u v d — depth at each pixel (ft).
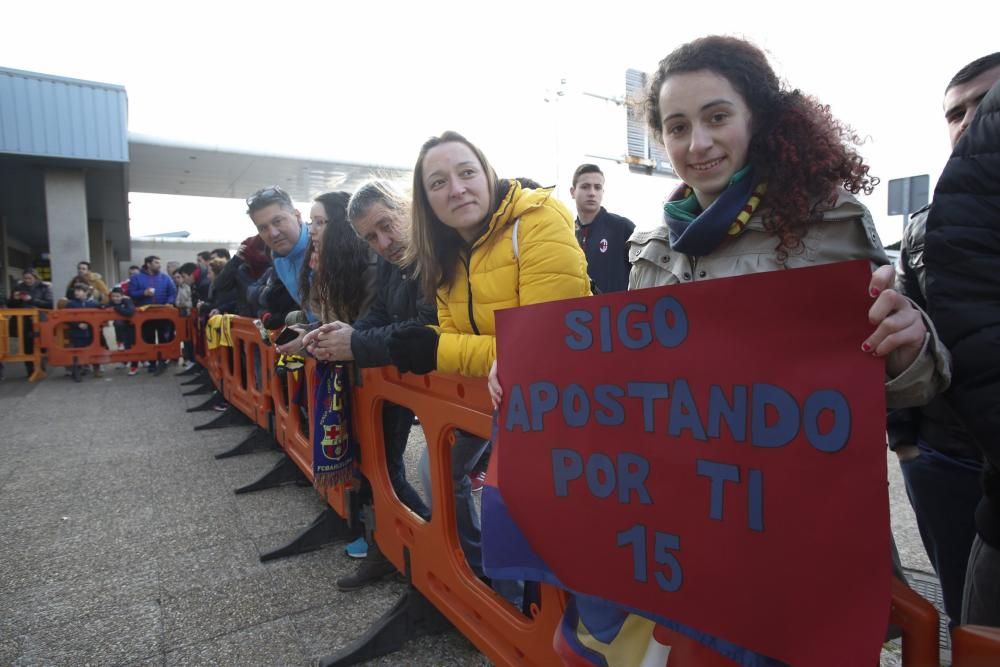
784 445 2.68
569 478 3.61
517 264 5.18
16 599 7.74
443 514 5.96
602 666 3.61
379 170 7.49
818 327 2.59
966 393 2.90
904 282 5.22
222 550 9.09
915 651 2.64
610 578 3.43
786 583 2.67
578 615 3.96
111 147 38.22
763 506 2.75
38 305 33.19
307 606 7.50
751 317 2.77
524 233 5.10
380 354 6.54
